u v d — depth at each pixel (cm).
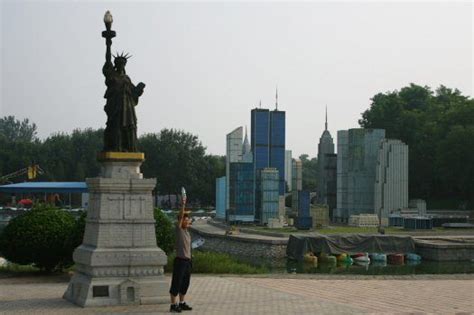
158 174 12444
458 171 9425
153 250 1853
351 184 8281
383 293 2150
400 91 13100
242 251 5562
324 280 2572
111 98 1922
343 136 8425
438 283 2498
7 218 7000
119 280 1814
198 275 2806
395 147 8156
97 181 1842
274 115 8256
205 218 9781
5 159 12394
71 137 13162
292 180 10106
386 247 5125
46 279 2591
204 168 12688
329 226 7456
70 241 2595
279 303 1861
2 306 1805
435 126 10869
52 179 12212
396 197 8125
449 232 6450
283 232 6269
